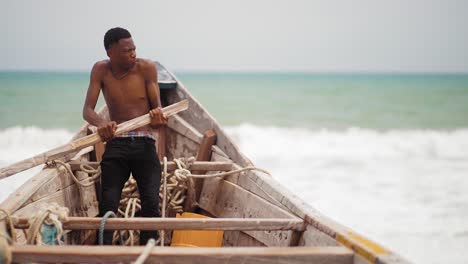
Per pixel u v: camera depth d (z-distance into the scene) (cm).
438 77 5238
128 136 381
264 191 386
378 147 1969
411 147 1962
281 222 303
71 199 410
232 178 446
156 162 395
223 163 450
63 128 2303
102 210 371
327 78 5222
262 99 3356
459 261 972
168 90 583
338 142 2062
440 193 1389
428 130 2333
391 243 1055
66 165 397
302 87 3941
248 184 419
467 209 1247
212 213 458
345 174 1605
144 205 383
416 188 1440
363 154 1869
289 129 2355
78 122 2444
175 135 543
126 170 388
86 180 415
